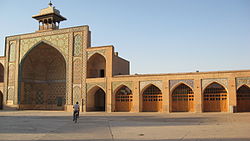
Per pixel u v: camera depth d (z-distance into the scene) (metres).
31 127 8.45
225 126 7.97
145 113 15.92
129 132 7.03
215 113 14.61
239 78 15.04
